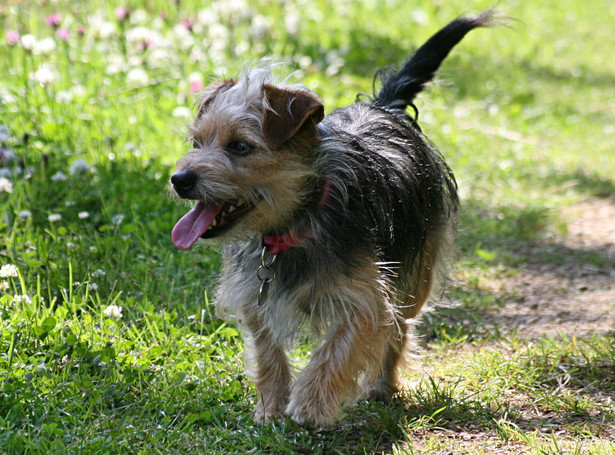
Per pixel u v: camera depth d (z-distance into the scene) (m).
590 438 5.41
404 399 6.10
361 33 18.59
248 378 6.12
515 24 25.16
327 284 5.26
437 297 7.07
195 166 5.11
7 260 7.30
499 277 9.02
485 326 7.63
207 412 5.42
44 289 6.98
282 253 5.39
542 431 5.55
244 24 15.13
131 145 9.95
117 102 11.31
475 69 19.25
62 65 11.81
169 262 7.60
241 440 5.23
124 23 13.55
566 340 7.07
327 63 15.86
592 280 8.96
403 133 6.29
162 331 6.63
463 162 12.74
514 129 15.18
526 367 6.53
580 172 13.12
